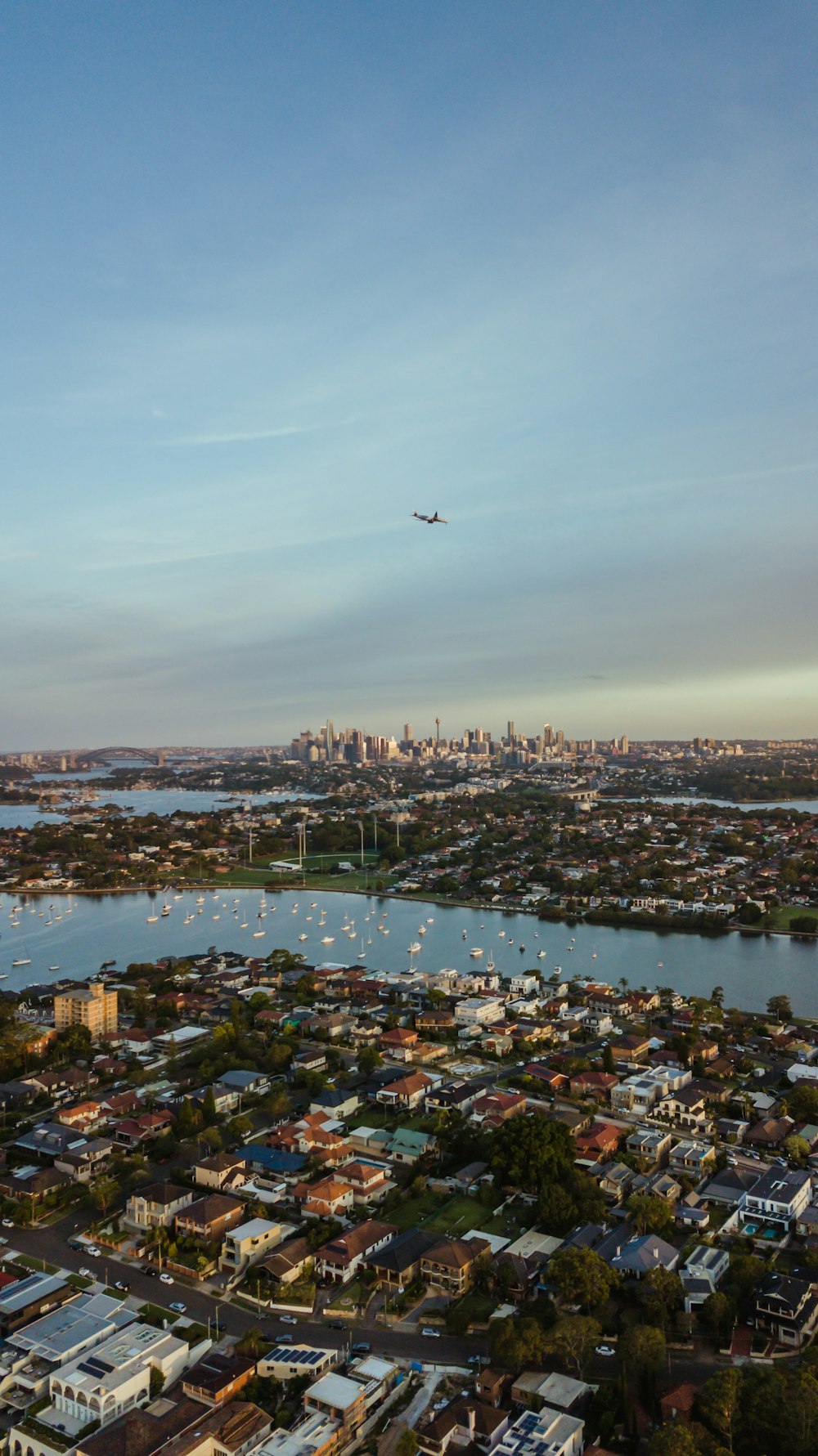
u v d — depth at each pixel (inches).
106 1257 5753.0
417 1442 4074.8
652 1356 4362.7
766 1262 5442.9
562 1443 3973.9
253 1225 5826.8
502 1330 4594.0
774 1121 7529.5
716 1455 3784.5
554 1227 5885.8
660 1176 6717.5
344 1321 5049.2
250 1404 4271.7
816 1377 4229.8
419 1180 6515.8
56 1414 4340.6
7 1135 7529.5
